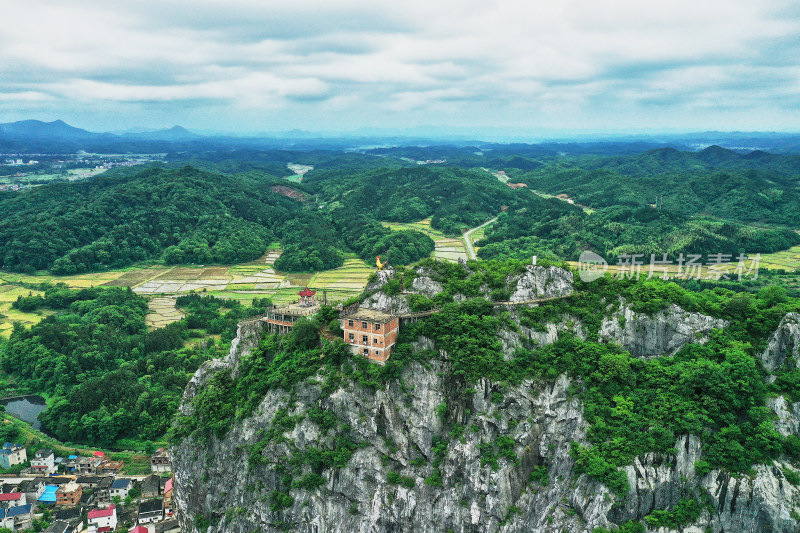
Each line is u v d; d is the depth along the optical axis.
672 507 100.25
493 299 130.75
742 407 104.75
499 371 115.81
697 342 119.81
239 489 121.12
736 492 97.50
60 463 162.75
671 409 106.50
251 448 120.69
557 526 101.56
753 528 96.88
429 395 116.94
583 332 125.25
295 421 118.19
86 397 186.62
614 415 107.88
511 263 141.62
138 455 169.88
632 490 99.31
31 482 149.88
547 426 112.44
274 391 123.12
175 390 196.38
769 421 101.81
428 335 122.75
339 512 112.25
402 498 109.88
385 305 133.62
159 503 142.12
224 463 124.19
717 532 98.06
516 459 109.38
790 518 94.69
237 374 132.62
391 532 110.12
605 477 100.38
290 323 132.75
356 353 121.62
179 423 133.38
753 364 108.81
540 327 123.94
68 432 177.62
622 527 97.38
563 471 107.00
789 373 109.06
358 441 115.19
